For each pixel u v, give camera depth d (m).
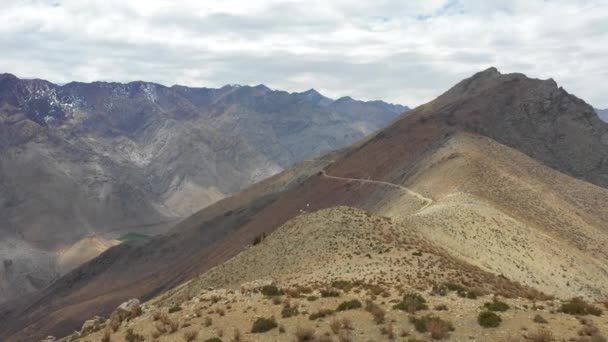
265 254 73.12
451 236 79.56
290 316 29.92
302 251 66.56
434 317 27.02
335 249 62.91
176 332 29.69
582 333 24.34
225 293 38.44
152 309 37.44
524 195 129.25
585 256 93.75
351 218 72.62
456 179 136.00
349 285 37.91
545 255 85.50
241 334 27.88
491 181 133.62
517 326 25.66
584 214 135.00
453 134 192.38
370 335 25.95
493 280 48.44
